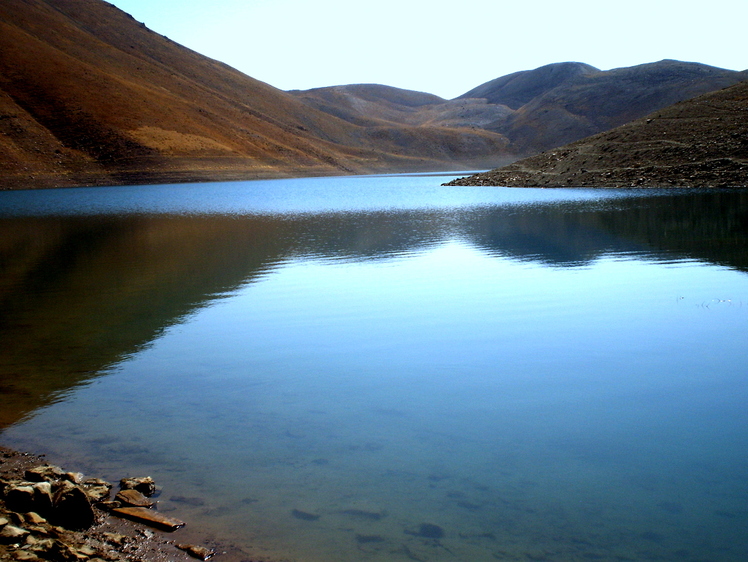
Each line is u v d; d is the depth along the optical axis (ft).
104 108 374.22
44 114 352.49
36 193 252.01
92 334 37.37
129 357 32.81
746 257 56.65
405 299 44.65
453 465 20.26
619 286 46.70
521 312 40.06
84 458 21.21
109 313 42.57
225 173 372.17
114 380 29.22
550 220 92.07
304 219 111.24
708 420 23.08
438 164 654.94
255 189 262.47
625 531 16.42
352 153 603.26
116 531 16.81
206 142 399.65
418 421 23.76
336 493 18.70
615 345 32.63
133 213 135.85
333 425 23.59
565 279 49.75
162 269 60.23
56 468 19.88
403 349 32.96
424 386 27.48
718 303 40.68
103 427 23.81
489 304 42.47
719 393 25.68
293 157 475.72
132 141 352.69
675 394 25.72
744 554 15.30
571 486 18.75
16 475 19.77
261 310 42.65
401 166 612.29
